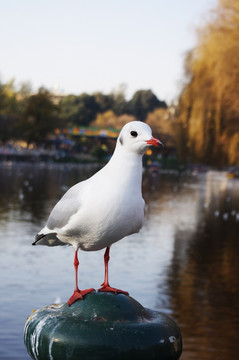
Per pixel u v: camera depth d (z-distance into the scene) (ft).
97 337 8.44
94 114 486.79
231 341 28.04
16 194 108.37
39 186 130.72
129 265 44.88
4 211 80.18
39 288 36.40
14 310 31.32
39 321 8.96
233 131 111.04
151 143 9.50
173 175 210.79
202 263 46.75
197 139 115.96
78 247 10.48
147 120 360.07
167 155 281.95
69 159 296.10
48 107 316.60
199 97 116.06
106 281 10.07
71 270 42.29
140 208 9.94
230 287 38.52
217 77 111.75
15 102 396.98
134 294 35.94
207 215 83.35
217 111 111.55
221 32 114.93
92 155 311.68
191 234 63.46
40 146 353.31
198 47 118.93
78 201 9.89
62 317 8.87
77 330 8.53
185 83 128.36
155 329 8.66
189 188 139.13
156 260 47.37
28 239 56.24
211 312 32.63
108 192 9.68
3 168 214.69
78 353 8.44
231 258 49.34
